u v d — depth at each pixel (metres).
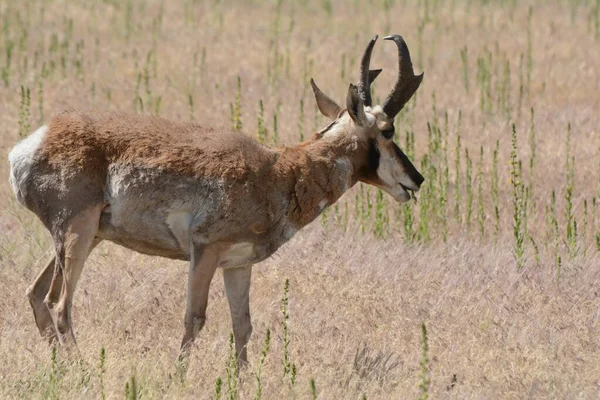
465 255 26.92
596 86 44.84
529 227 30.58
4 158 32.66
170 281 24.55
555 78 45.91
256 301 23.92
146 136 20.44
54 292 20.72
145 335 21.48
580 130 38.72
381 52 49.97
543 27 54.44
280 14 57.69
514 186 27.86
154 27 50.44
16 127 35.81
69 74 43.12
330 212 30.58
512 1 58.94
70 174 20.14
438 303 23.66
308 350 21.02
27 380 18.17
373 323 22.91
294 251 26.50
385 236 29.34
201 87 42.66
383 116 21.38
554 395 18.91
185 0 58.97
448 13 57.28
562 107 42.03
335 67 46.91
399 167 21.67
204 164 20.17
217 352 20.59
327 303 23.80
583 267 26.27
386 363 20.31
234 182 20.08
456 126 39.31
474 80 46.16
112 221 20.52
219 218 20.11
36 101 39.41
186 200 20.22
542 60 48.78
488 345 21.58
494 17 56.56
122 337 21.17
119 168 20.25
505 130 38.78
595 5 58.78
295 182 20.67
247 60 47.31
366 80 21.84
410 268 25.91
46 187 20.28
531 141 35.84
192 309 20.14
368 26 54.66
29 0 55.00
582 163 34.97
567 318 23.08
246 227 20.28
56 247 20.42
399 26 54.97
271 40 49.12
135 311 22.70
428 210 30.58
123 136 20.41
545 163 35.09
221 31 52.75
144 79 43.28
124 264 25.34
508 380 19.61
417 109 41.28
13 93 40.31
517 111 41.66
